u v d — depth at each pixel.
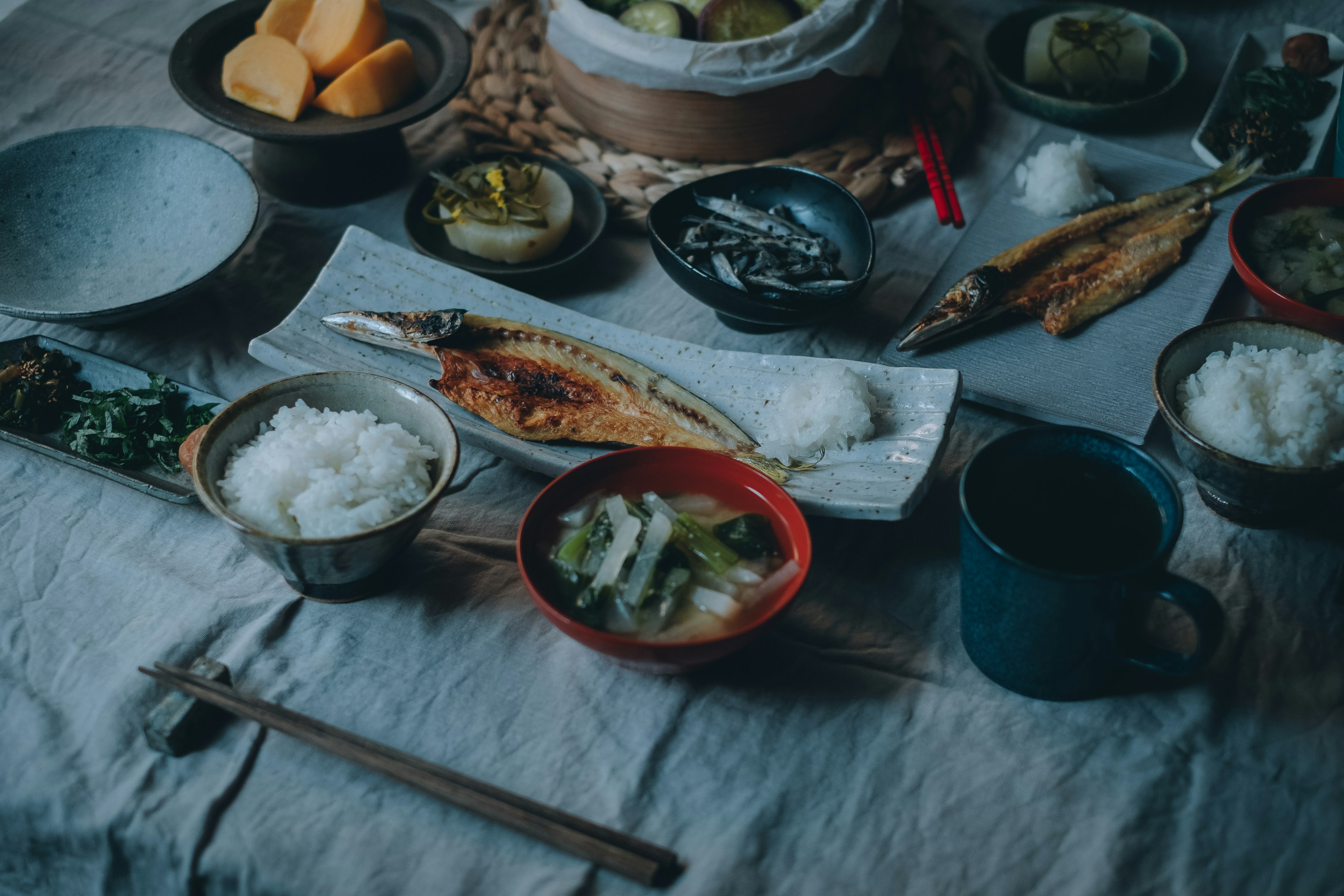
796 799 0.70
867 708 0.73
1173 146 1.03
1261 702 0.73
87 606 0.77
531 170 0.95
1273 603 0.77
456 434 0.75
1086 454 0.71
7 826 0.71
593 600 0.70
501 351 0.84
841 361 0.83
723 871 0.68
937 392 0.80
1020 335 0.88
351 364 0.85
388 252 0.90
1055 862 0.69
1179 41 1.04
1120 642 0.69
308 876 0.68
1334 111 0.98
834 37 0.95
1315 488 0.73
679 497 0.75
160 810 0.69
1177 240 0.91
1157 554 0.66
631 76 0.94
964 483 0.69
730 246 0.89
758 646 0.75
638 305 0.94
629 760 0.71
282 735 0.72
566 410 0.82
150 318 0.91
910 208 1.00
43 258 0.90
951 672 0.75
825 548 0.80
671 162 1.00
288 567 0.72
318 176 0.98
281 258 0.96
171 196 0.92
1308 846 0.69
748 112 0.96
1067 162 0.96
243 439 0.76
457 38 0.99
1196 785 0.70
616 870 0.67
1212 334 0.78
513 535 0.81
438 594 0.77
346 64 0.96
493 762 0.71
